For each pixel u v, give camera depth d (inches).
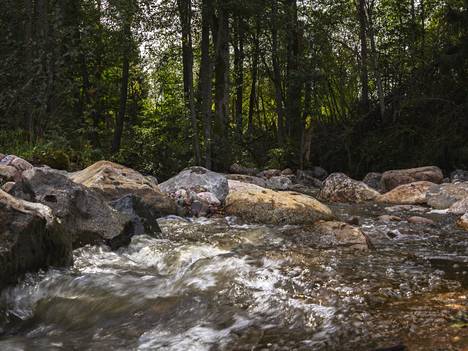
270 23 899.4
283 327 125.4
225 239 243.4
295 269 175.3
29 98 605.0
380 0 1055.6
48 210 180.4
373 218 338.6
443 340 109.5
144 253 214.1
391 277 165.0
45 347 123.6
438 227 291.9
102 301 152.8
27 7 668.7
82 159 579.2
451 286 153.7
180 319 136.2
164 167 713.0
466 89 786.2
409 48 970.7
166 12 711.1
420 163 756.0
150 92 986.7
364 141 865.5
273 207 311.4
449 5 881.5
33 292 157.9
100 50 852.0
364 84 994.1
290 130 1001.5
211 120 782.5
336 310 133.3
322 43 956.6
